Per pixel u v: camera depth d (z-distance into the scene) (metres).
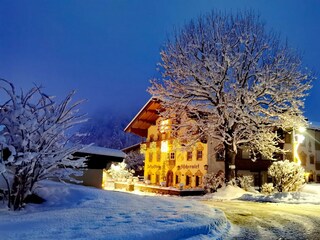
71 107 9.87
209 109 28.22
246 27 27.66
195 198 23.34
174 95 28.27
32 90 9.35
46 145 9.25
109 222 6.98
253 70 26.77
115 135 107.38
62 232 5.92
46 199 10.14
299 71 26.31
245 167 37.25
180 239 6.48
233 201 20.12
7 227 6.28
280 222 10.31
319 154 46.62
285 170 22.95
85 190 11.59
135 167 52.94
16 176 8.94
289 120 26.25
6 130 9.33
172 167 38.19
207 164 33.84
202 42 27.36
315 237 8.03
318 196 20.48
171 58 28.16
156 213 8.50
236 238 7.42
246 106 26.30
